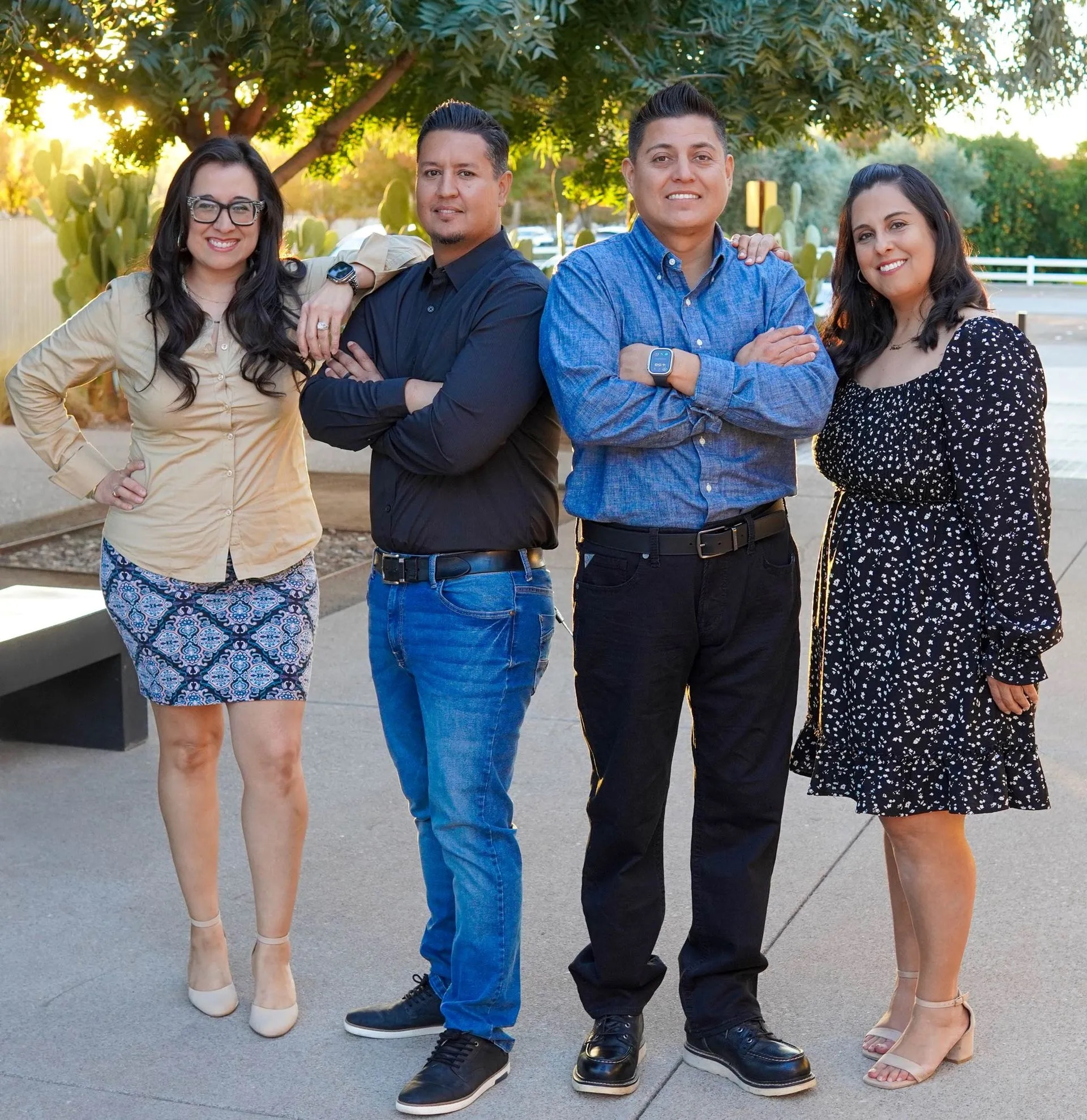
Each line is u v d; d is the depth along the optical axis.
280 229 2.95
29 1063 2.90
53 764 4.69
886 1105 2.71
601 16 7.45
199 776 3.07
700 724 2.81
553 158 9.56
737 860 2.81
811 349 2.66
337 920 3.54
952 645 2.66
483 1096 2.77
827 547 2.85
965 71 8.02
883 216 2.67
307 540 3.06
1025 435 2.58
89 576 7.28
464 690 2.74
